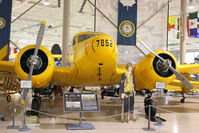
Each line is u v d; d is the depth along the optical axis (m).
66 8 12.72
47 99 11.10
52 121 6.04
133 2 13.07
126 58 13.00
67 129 5.17
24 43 33.03
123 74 6.13
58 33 27.89
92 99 5.46
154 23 13.67
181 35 14.73
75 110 5.20
